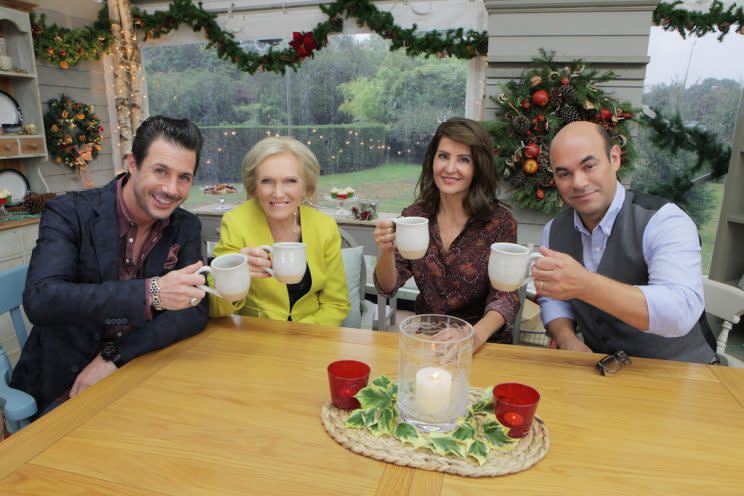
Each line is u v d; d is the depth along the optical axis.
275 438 0.78
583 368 1.03
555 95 2.40
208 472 0.70
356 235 3.18
